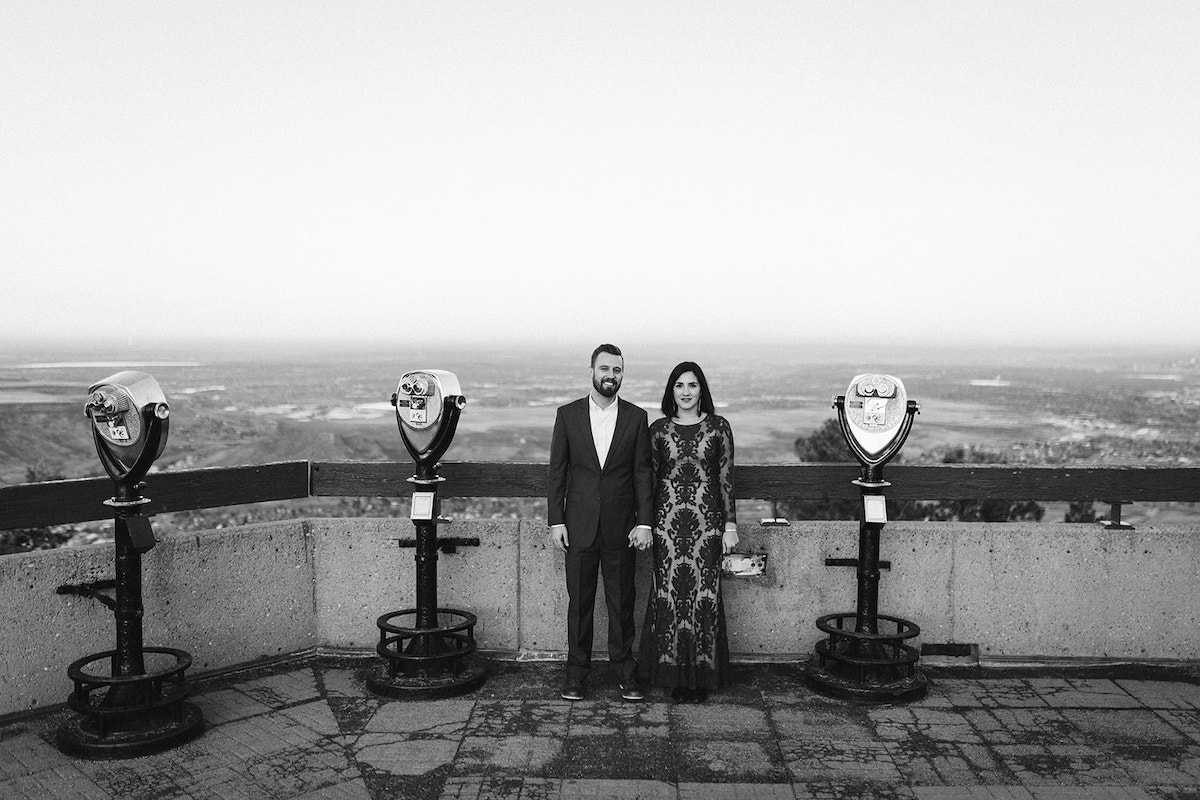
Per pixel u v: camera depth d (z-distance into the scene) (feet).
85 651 13.02
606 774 11.08
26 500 12.50
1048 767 11.29
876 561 13.89
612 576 13.73
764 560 13.83
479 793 10.58
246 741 12.01
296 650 15.35
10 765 11.21
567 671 13.89
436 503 14.20
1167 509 83.20
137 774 11.01
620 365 13.66
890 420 13.46
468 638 14.49
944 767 11.28
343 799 10.41
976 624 15.15
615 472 13.62
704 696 13.66
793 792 10.62
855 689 13.38
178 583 13.96
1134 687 14.07
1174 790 10.69
